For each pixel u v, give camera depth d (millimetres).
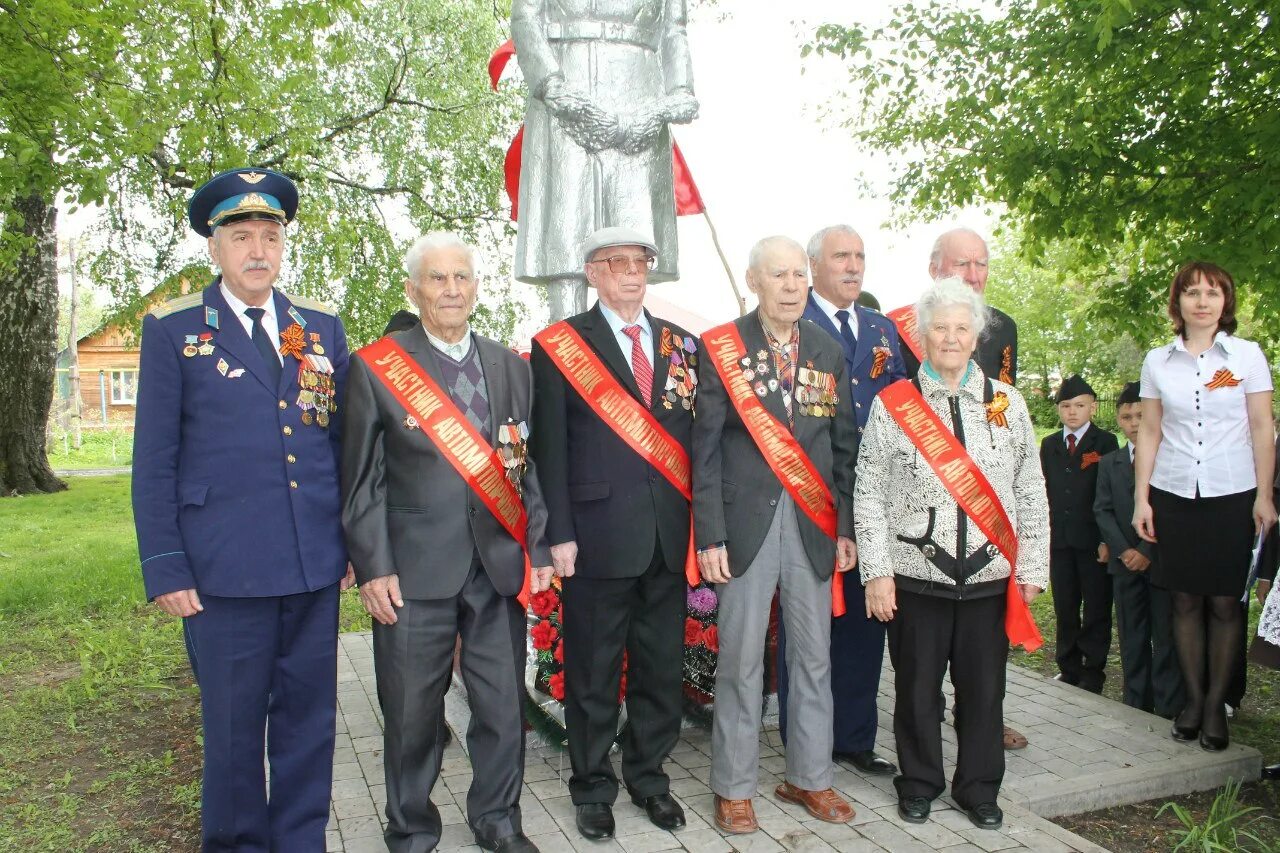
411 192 12875
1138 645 4523
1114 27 5465
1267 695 4832
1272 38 5793
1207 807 3412
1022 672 4750
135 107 6336
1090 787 3350
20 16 5535
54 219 13914
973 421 3020
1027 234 7418
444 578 2689
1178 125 6508
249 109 7746
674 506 3012
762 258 3016
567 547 2920
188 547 2521
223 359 2572
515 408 2887
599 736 2980
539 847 2842
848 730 3479
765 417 2988
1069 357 25328
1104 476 4559
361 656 5121
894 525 3049
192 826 3217
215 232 2623
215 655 2537
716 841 2879
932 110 7676
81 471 21531
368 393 2709
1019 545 3027
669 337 3139
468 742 2859
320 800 2719
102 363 33406
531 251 4375
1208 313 3672
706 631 3840
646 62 4383
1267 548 3605
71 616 6391
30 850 3051
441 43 12609
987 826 2953
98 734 4145
